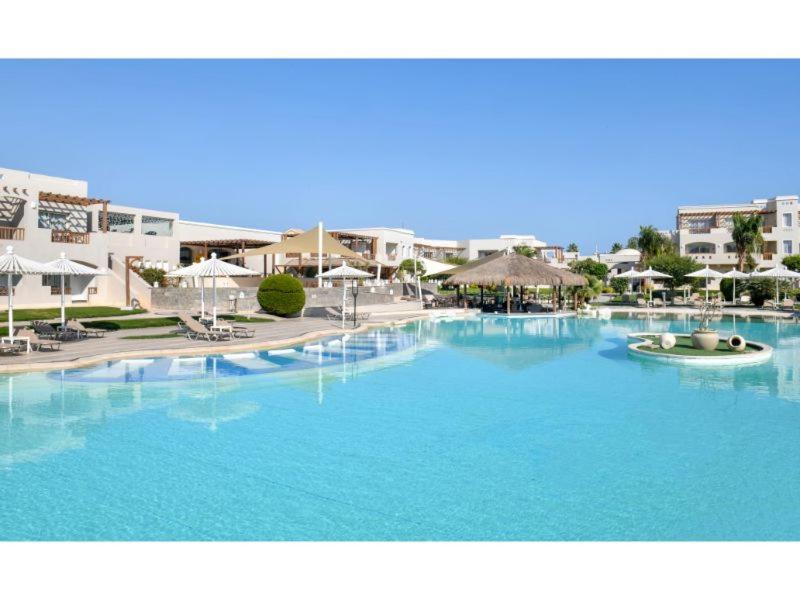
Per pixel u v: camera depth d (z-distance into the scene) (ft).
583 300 130.82
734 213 187.32
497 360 56.75
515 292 145.18
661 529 19.71
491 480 23.84
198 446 28.22
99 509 21.02
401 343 70.44
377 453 27.25
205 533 19.39
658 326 94.48
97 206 115.03
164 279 119.03
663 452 27.53
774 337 76.43
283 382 44.52
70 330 65.26
